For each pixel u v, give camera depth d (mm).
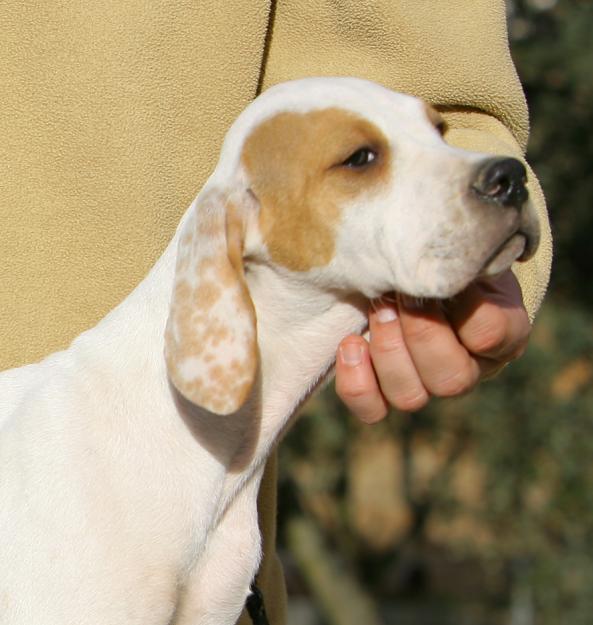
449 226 4688
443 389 4895
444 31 5512
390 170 4844
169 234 5523
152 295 5098
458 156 4766
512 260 4754
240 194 4988
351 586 13805
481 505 14070
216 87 5488
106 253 5457
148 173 5426
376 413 5047
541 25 12734
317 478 13906
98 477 4891
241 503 5164
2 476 4957
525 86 12672
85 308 5477
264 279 5066
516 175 4695
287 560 17250
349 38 5613
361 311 5109
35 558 4793
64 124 5387
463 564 17953
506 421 13117
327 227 4902
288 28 5668
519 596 13375
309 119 4938
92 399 5020
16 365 5480
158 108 5426
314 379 5223
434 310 4855
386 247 4801
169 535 4918
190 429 4996
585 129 12766
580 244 13250
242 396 4789
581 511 13008
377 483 19125
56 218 5426
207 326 4816
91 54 5367
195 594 5043
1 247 5414
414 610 17609
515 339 4934
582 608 12805
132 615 4836
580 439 12961
